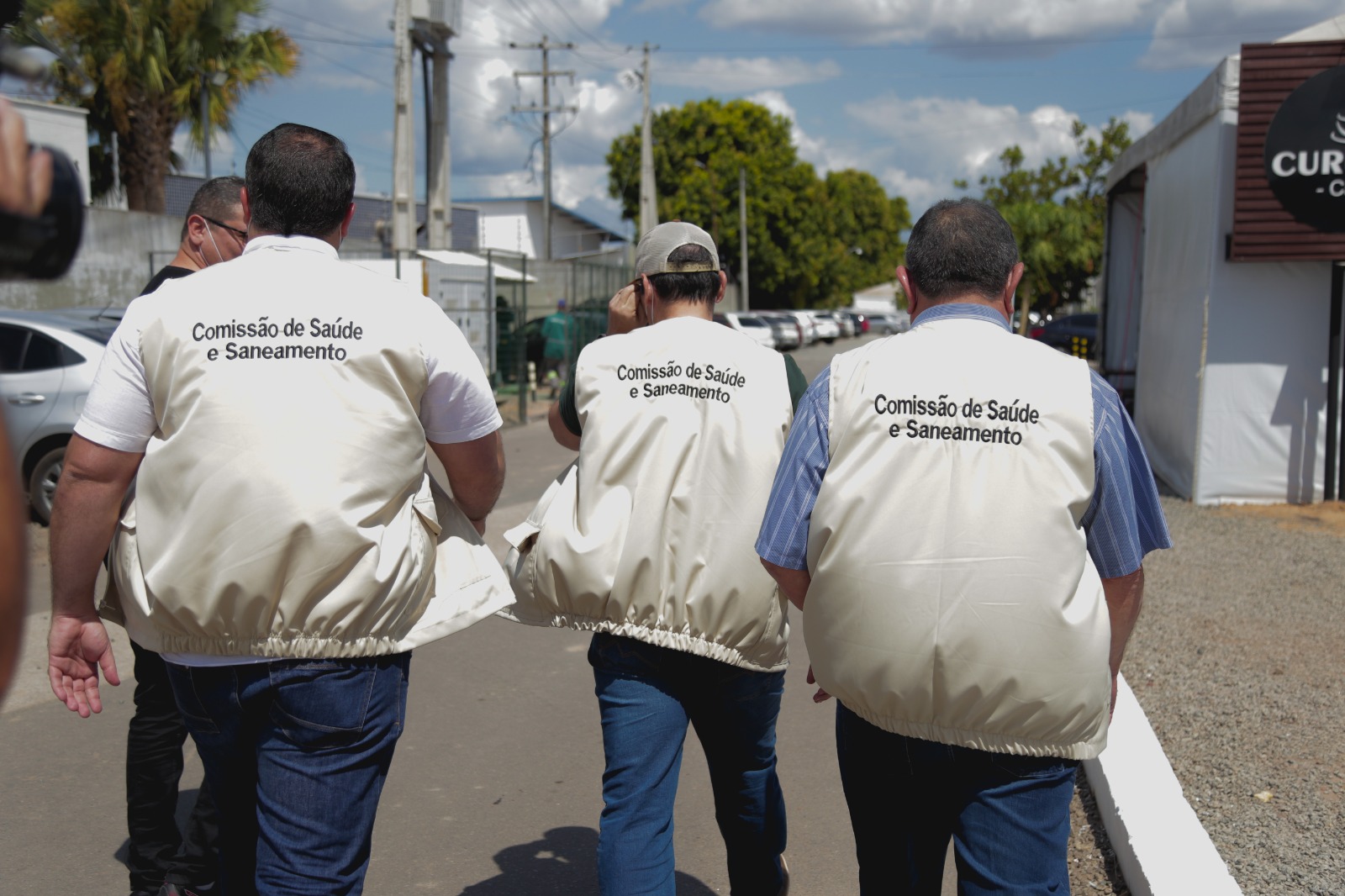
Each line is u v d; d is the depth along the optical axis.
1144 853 3.22
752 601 2.49
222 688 2.18
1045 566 1.95
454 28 22.78
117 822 3.78
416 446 2.25
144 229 16.41
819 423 2.12
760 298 61.34
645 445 2.53
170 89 18.53
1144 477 2.09
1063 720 1.98
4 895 3.29
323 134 2.32
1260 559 7.69
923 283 2.18
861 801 2.24
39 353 8.34
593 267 24.25
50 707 4.84
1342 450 9.64
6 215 0.82
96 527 2.22
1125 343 16.75
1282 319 9.57
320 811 2.16
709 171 55.78
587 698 5.06
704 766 4.36
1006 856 2.05
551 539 2.56
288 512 2.08
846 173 91.25
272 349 2.13
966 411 1.99
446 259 17.77
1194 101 10.19
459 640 5.96
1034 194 35.78
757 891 2.83
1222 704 4.80
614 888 2.38
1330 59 8.91
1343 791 3.87
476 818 3.86
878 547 2.00
